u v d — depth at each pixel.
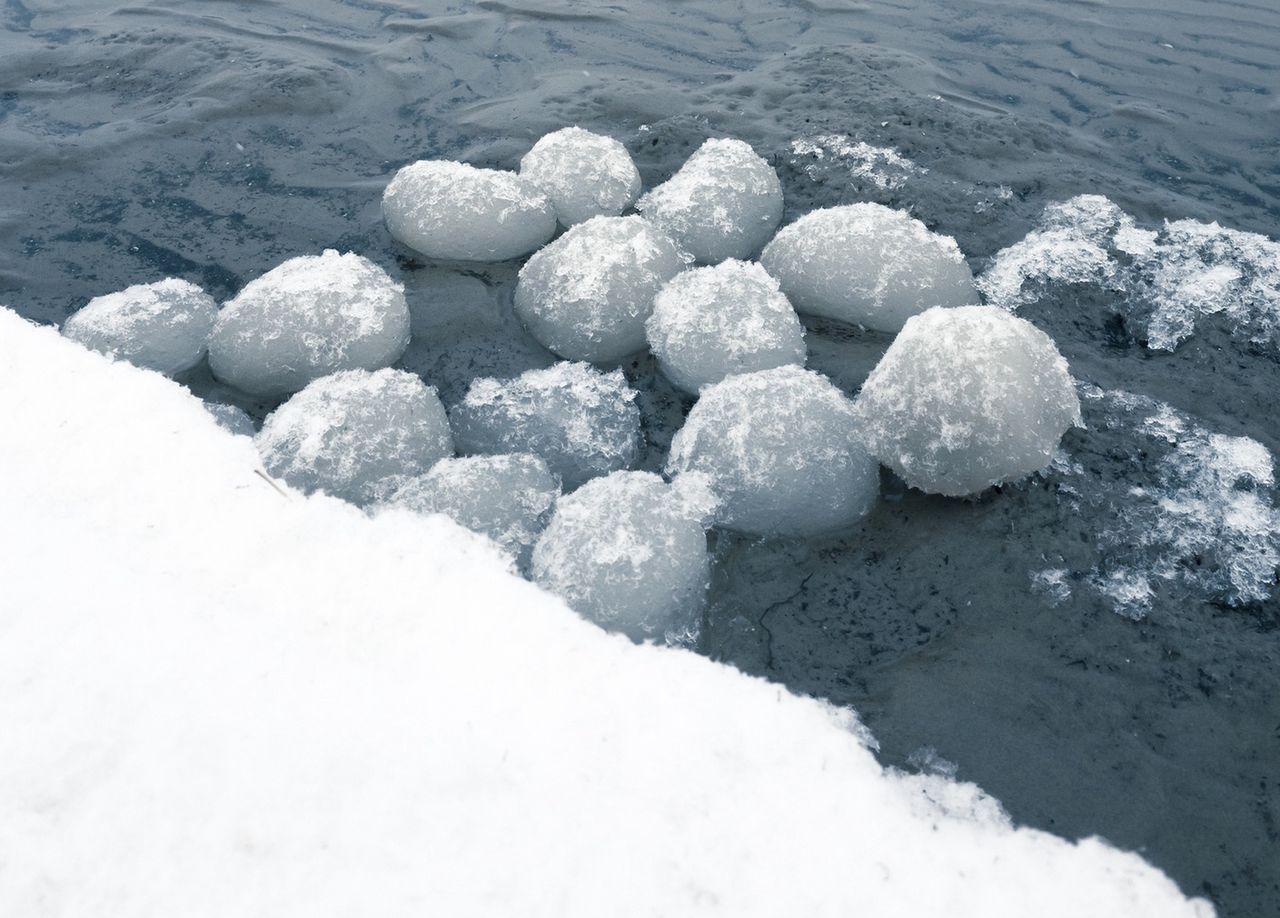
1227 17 5.51
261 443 2.91
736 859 1.94
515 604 2.41
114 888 1.80
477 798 1.96
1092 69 5.07
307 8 5.80
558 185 4.01
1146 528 2.83
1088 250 3.81
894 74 5.03
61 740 1.97
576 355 3.44
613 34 5.51
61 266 3.86
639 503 2.66
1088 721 2.39
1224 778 2.27
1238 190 4.21
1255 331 3.49
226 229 4.07
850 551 2.82
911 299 3.42
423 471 2.95
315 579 2.43
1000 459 2.78
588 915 1.82
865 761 2.23
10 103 4.90
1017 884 2.01
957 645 2.57
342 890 1.80
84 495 2.61
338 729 2.05
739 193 3.87
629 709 2.20
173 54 5.25
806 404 2.90
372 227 4.06
